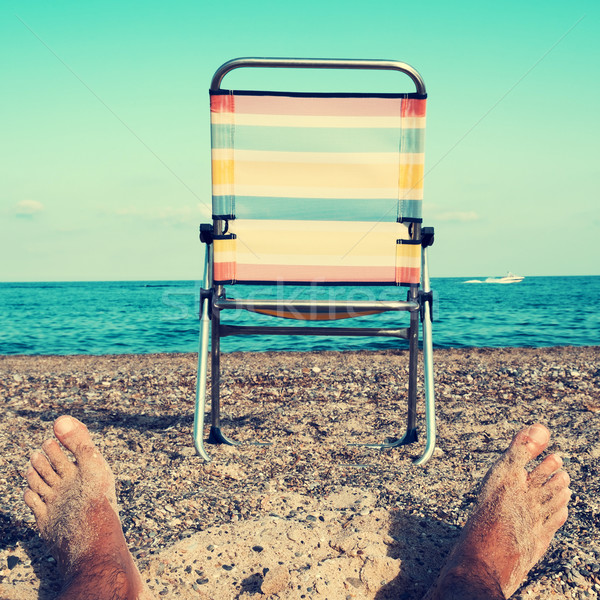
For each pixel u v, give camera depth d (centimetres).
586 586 129
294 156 223
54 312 2055
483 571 122
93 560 125
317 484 199
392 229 225
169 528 160
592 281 6228
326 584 130
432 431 222
